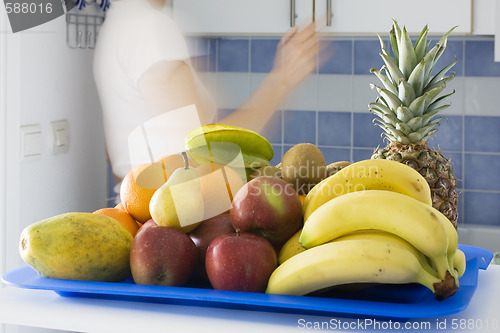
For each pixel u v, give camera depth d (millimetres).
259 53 2721
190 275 698
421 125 1258
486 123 2512
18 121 1788
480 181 2539
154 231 684
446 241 617
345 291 664
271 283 645
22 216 1849
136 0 1876
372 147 2645
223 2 2398
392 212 630
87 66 2174
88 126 2188
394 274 600
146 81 1836
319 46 2645
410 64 1264
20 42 1800
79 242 681
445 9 2209
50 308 655
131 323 615
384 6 2252
